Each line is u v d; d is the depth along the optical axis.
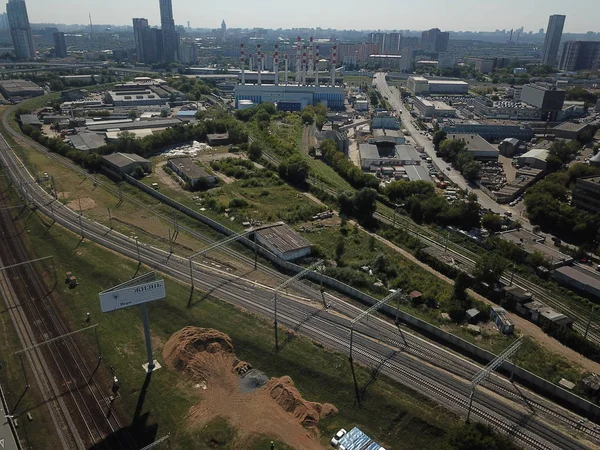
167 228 161.62
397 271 132.50
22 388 88.56
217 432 79.38
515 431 81.19
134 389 88.50
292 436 79.19
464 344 102.12
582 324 114.19
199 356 95.69
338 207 182.75
